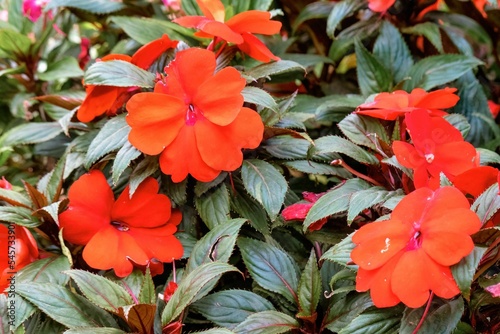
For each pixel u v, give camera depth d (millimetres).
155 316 621
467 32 814
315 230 671
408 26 816
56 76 802
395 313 608
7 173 823
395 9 809
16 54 811
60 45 853
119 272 646
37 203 661
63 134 765
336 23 786
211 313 639
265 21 669
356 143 671
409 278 583
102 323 623
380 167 662
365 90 762
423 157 635
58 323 634
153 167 654
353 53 835
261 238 690
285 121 688
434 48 819
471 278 574
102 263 645
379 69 761
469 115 792
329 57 805
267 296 672
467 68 754
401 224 591
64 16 859
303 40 871
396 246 588
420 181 632
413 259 584
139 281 646
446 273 582
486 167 618
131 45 807
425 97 676
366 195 635
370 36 812
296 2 835
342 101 732
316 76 851
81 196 654
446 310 594
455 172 637
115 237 655
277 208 651
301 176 755
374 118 678
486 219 597
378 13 805
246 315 641
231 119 636
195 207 682
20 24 842
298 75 780
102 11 811
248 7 766
